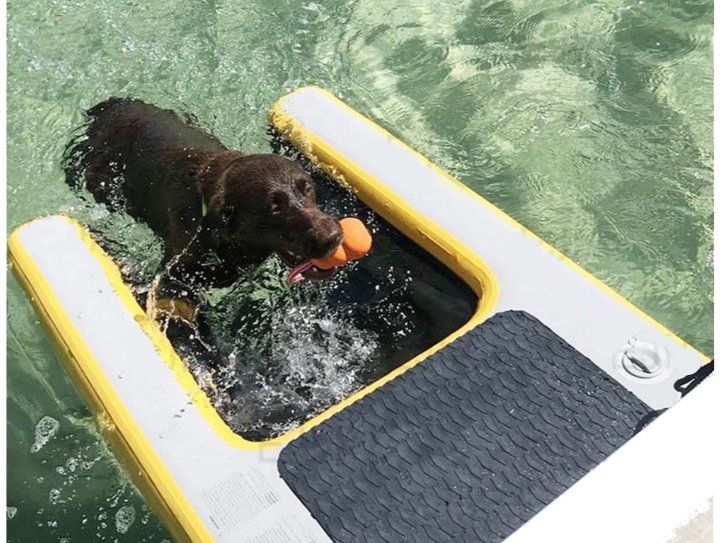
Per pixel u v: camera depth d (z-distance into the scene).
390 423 1.67
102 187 2.43
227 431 1.70
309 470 1.61
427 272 2.11
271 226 1.98
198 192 2.13
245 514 1.56
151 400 1.76
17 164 2.63
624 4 3.17
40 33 3.08
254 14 3.16
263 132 2.55
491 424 1.66
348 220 2.02
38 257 2.08
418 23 3.14
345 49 3.06
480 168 2.67
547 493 1.56
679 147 2.70
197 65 2.96
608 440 1.63
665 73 2.92
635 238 2.47
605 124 2.77
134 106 2.51
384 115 2.84
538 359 1.76
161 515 1.66
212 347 2.06
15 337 2.29
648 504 1.20
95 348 1.87
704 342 2.25
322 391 1.97
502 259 1.97
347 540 1.51
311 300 2.16
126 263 2.22
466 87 2.92
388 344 2.05
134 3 3.19
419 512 1.54
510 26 3.12
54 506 1.96
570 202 2.57
